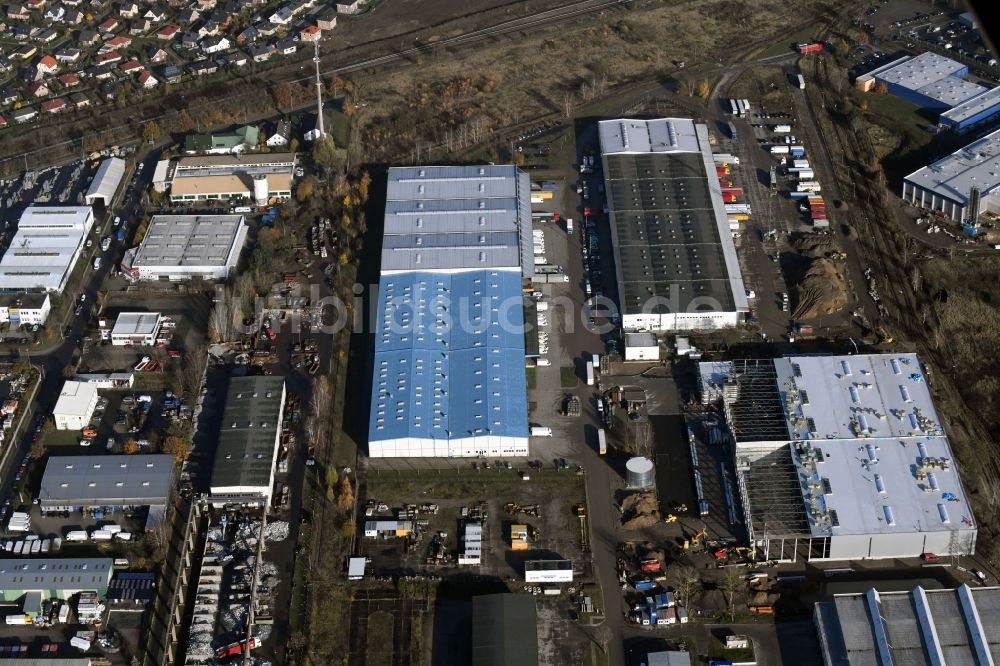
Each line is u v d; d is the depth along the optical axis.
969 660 193.12
